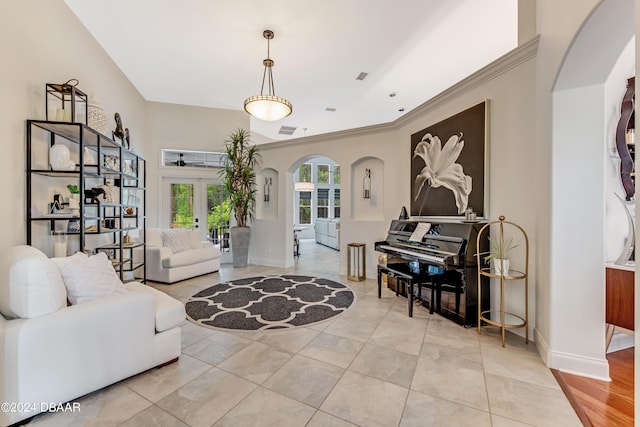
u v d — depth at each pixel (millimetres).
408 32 3533
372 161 4984
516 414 1636
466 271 2818
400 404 1723
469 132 3092
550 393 1821
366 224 4973
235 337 2654
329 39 3662
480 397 1784
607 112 2264
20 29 2342
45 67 2664
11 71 2246
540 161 2312
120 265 3619
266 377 2008
